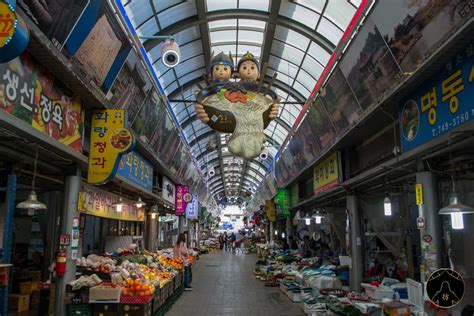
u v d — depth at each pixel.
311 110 9.37
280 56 12.20
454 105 4.07
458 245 5.02
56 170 5.46
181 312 7.62
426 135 4.68
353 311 5.27
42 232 7.60
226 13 9.70
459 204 3.66
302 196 15.52
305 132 10.81
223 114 6.56
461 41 3.75
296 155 13.30
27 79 3.93
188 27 9.86
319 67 11.66
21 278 7.25
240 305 8.35
